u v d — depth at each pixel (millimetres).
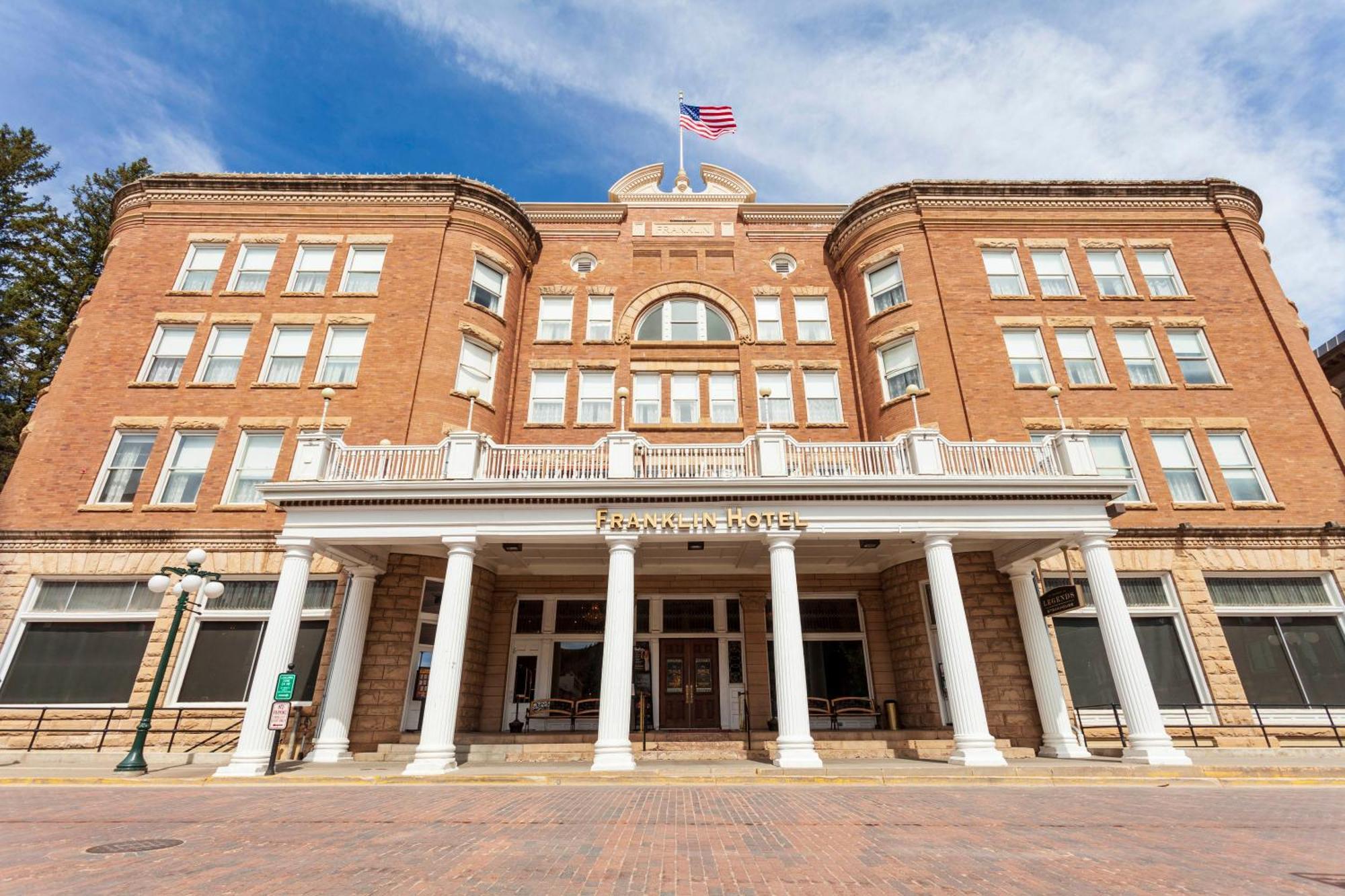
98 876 5262
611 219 24969
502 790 10242
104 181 32188
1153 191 22125
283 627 12766
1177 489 18391
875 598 18812
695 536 13383
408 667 15648
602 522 13359
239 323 19953
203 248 21188
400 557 16219
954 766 12070
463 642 12906
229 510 17500
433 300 20188
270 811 8320
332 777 11383
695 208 25344
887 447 14758
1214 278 21156
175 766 14414
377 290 20438
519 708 17766
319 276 20922
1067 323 20328
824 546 16078
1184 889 4926
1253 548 17234
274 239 21188
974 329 20172
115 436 18344
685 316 23562
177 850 6188
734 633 18719
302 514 13438
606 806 8664
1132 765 11867
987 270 21422
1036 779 11055
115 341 19438
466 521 13406
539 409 21750
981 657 15703
